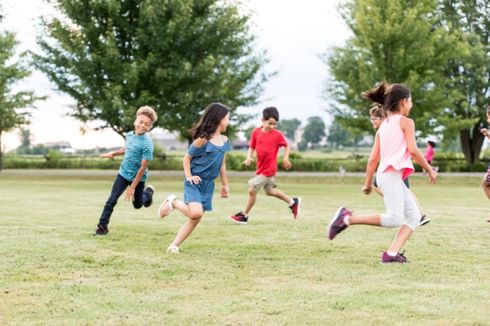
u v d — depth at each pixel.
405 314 4.02
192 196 6.44
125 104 25.11
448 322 3.85
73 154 38.50
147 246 6.86
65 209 11.28
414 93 28.28
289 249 6.75
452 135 31.62
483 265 5.83
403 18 28.30
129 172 7.75
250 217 10.16
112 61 25.47
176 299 4.42
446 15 35.62
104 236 7.59
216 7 27.52
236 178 28.30
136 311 4.09
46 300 4.38
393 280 5.12
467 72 34.94
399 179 5.92
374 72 28.42
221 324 3.81
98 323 3.82
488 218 10.23
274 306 4.22
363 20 28.03
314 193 18.03
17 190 17.77
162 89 26.31
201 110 27.98
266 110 9.23
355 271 5.50
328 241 7.39
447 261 6.05
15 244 6.86
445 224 9.30
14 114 30.55
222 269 5.55
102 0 25.83
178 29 25.94
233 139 33.12
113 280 5.06
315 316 3.97
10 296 4.49
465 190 20.50
